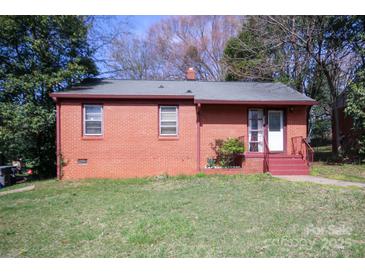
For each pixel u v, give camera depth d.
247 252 3.50
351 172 9.91
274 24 14.26
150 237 3.96
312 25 13.23
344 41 13.47
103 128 9.94
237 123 10.61
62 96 9.52
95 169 9.91
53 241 3.98
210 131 10.45
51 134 12.15
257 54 15.98
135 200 6.29
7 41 11.33
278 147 10.91
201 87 12.09
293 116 10.85
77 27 12.21
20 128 10.46
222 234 4.09
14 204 6.21
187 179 9.04
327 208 5.34
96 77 14.34
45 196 7.02
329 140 24.44
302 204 5.67
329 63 13.98
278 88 12.60
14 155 12.62
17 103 11.20
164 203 5.93
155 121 10.15
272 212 5.16
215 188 7.44
